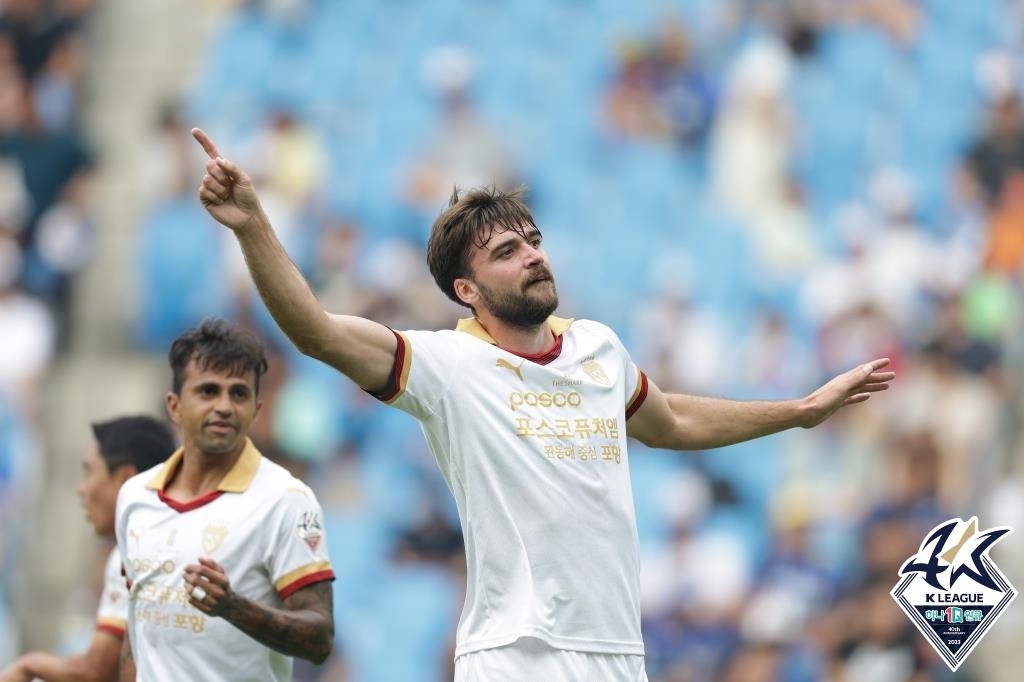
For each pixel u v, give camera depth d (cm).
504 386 1417
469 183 5103
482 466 1397
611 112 5353
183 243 4769
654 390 1546
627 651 1391
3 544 4159
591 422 1431
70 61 5475
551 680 1352
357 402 4219
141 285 4788
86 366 4753
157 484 1631
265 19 5747
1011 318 4609
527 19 5606
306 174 5091
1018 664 3506
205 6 5822
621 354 1517
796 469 4091
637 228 5059
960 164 5325
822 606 3625
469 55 5553
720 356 4569
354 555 3950
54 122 5328
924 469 3991
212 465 1625
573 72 5481
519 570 1371
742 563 3859
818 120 5353
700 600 3806
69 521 4400
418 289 4547
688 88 5381
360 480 4106
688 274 4872
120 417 1888
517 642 1357
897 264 4791
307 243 4797
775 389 4478
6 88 5319
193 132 1338
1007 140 5412
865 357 4459
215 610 1432
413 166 5119
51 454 4550
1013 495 3988
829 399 1594
